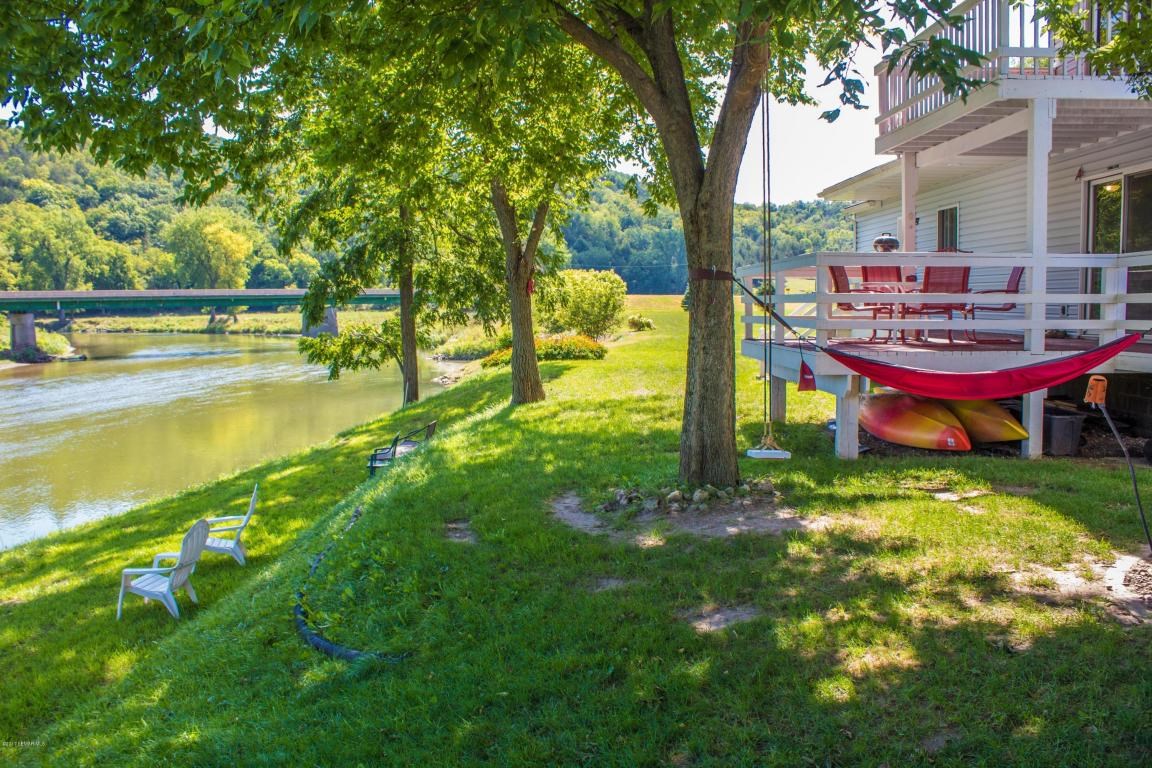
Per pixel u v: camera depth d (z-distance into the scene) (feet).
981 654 13.28
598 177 50.49
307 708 14.56
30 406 96.32
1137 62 23.93
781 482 24.64
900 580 16.61
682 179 23.36
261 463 55.83
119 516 43.06
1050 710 11.64
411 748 12.67
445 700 13.84
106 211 428.15
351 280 67.67
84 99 22.85
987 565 17.08
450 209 60.23
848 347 31.53
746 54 21.25
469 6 21.02
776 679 13.10
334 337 74.49
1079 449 29.07
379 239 67.36
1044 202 28.86
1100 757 10.57
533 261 49.52
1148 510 20.36
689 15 23.81
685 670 13.66
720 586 16.93
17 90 22.85
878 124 39.14
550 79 33.63
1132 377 30.53
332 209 64.18
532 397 49.01
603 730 12.34
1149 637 13.50
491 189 49.26
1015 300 28.89
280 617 19.30
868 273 31.96
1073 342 32.81
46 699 19.45
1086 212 38.27
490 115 33.12
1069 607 14.87
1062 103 30.17
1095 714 11.44
